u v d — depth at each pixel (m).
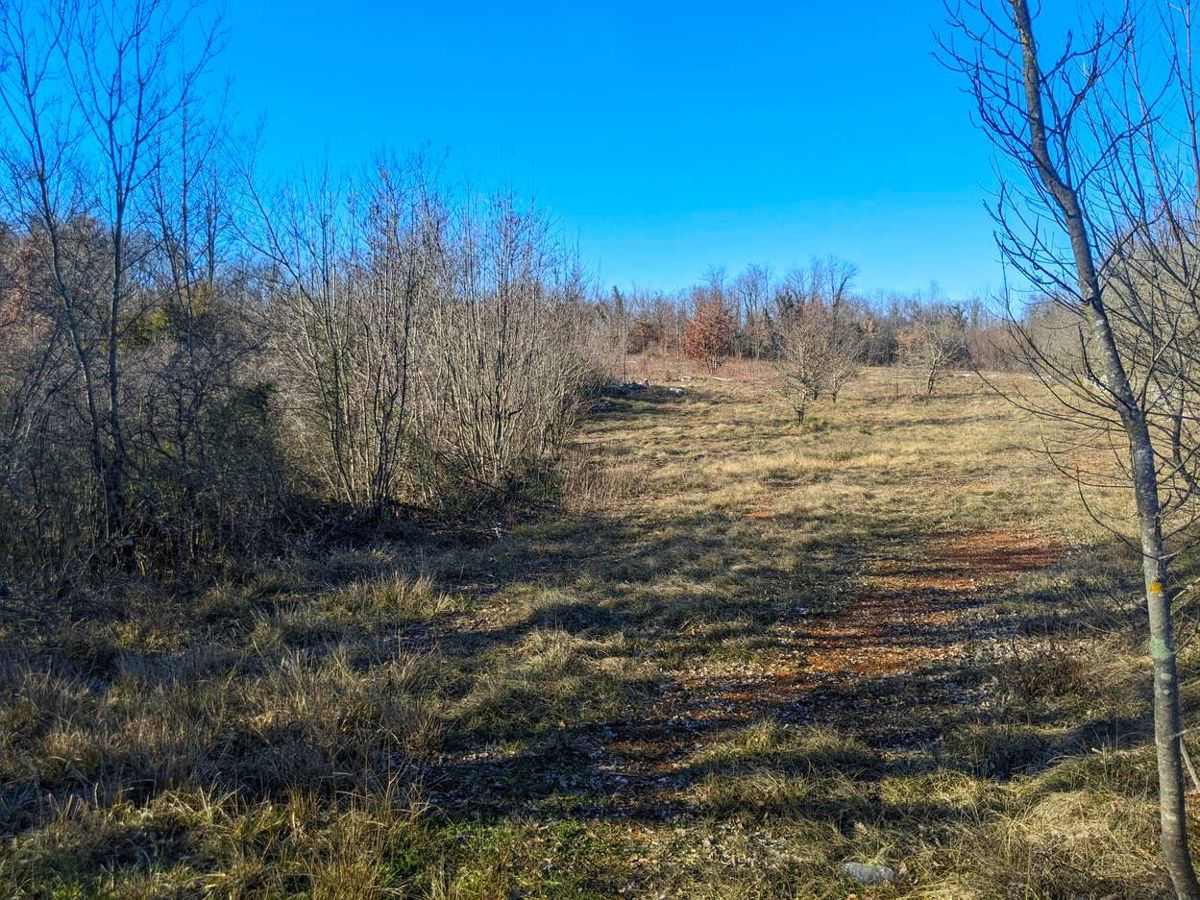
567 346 17.27
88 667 5.32
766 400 30.09
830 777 3.77
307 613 6.40
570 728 4.45
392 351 11.05
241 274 9.92
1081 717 4.29
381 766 3.91
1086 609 5.97
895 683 5.04
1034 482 12.63
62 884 2.93
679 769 3.98
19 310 7.09
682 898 2.95
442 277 12.23
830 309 39.56
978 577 7.55
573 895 2.96
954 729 4.27
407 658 5.28
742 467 15.18
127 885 2.91
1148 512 2.39
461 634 6.13
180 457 7.96
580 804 3.63
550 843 3.31
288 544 8.62
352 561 8.41
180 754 3.80
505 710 4.60
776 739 4.20
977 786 3.63
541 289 14.52
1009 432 19.44
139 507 7.54
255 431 8.90
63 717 4.20
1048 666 4.81
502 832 3.38
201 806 3.44
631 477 13.66
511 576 7.92
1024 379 25.42
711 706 4.78
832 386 27.55
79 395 7.45
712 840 3.32
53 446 7.02
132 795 3.56
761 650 5.73
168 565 7.67
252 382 9.45
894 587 7.33
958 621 6.23
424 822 3.42
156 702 4.39
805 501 11.51
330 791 3.64
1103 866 2.90
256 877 3.01
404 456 11.40
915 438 19.55
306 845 3.19
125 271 8.09
